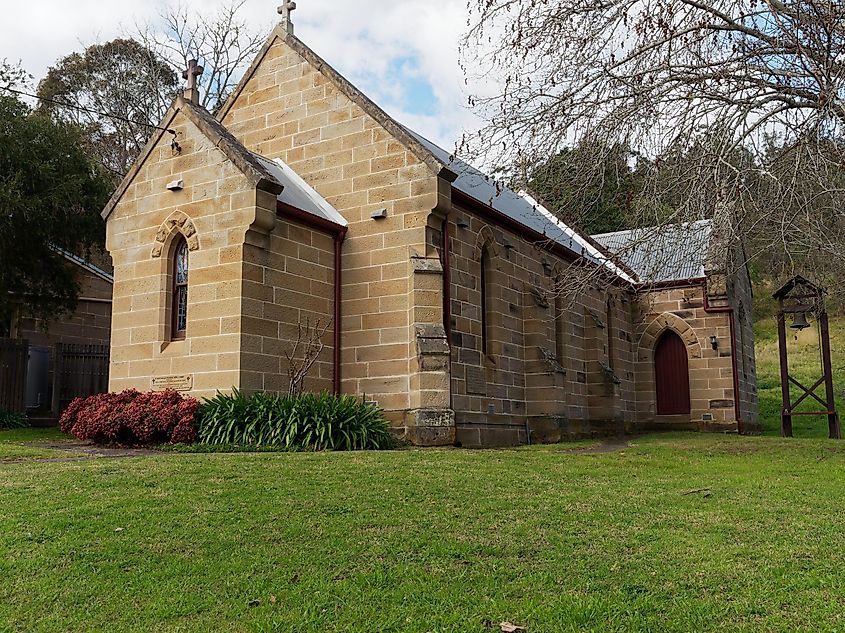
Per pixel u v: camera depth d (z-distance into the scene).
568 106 14.75
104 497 9.45
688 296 31.31
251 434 15.66
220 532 8.02
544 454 15.12
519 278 23.23
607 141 14.76
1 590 6.57
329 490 10.01
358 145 19.78
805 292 27.27
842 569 6.83
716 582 6.51
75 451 15.47
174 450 15.32
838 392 38.38
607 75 14.42
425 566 7.04
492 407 20.98
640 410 31.56
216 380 16.73
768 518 8.83
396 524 8.41
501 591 6.39
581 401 26.30
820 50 13.55
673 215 15.05
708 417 30.59
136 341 18.14
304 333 18.17
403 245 18.77
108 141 46.31
